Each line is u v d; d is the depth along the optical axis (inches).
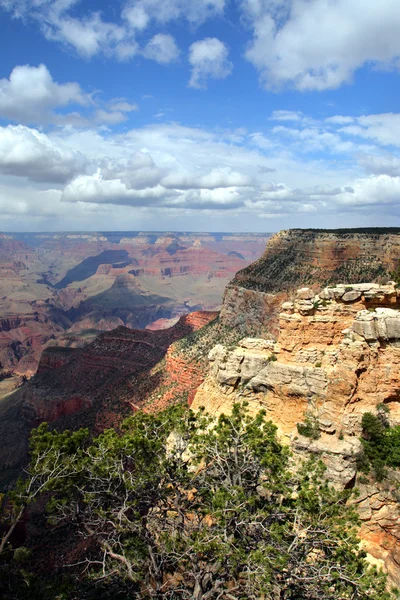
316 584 843.4
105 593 1035.3
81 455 1082.7
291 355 1334.9
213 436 1075.3
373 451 1111.0
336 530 882.8
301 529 904.9
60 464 1023.6
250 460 1023.0
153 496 1064.8
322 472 1010.1
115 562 1025.5
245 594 904.9
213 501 905.5
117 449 1064.8
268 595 873.5
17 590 900.0
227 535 908.0
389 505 1071.0
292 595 838.5
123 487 1067.9
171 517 1099.9
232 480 1015.6
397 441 1099.9
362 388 1167.6
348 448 1107.9
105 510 1086.4
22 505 956.6
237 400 1427.2
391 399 1163.9
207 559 960.9
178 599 936.9
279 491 973.8
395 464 1095.0
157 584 926.4
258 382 1378.0
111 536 1098.1
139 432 1120.8
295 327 1338.6
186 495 1122.0
